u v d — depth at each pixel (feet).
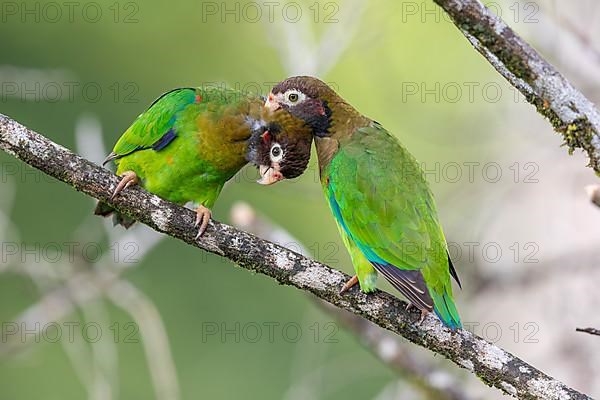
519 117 47.09
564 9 43.65
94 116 50.55
